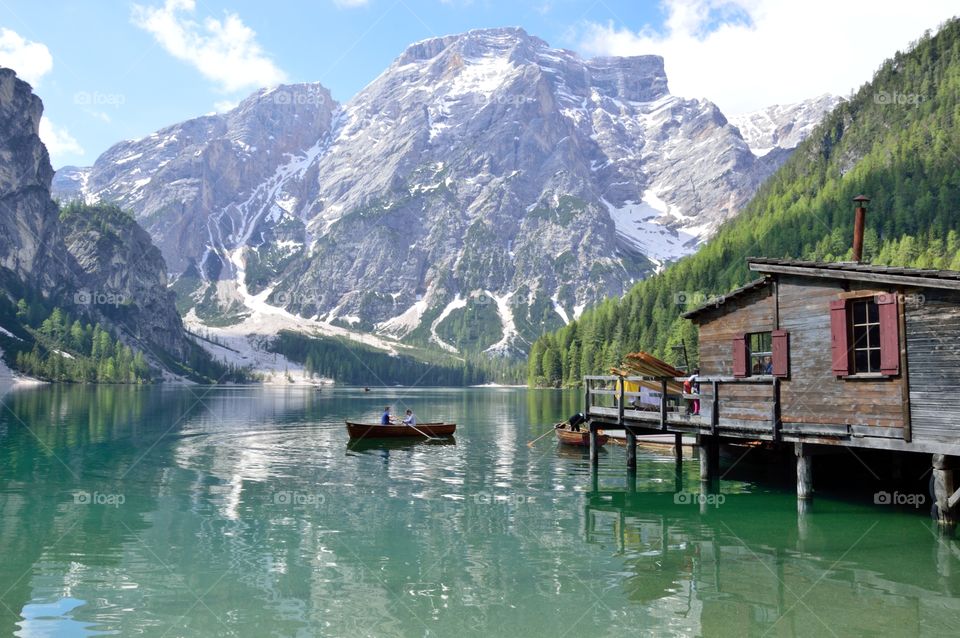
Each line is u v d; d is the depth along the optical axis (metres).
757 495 26.22
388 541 18.98
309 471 32.75
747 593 14.62
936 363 19.48
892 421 20.55
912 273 19.81
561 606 13.85
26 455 37.41
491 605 13.92
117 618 13.19
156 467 33.62
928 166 199.00
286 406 98.81
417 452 40.91
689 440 41.88
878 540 19.05
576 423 45.22
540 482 29.45
